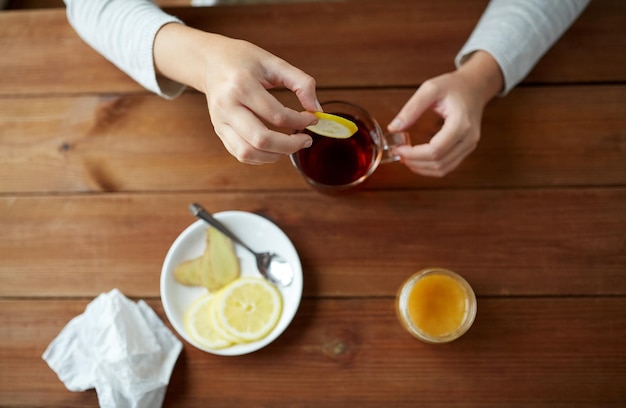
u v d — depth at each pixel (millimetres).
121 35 678
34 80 733
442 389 667
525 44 684
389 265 693
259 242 701
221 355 675
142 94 728
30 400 675
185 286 692
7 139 724
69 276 699
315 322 683
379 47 728
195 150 716
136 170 715
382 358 674
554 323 675
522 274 687
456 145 660
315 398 668
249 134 567
